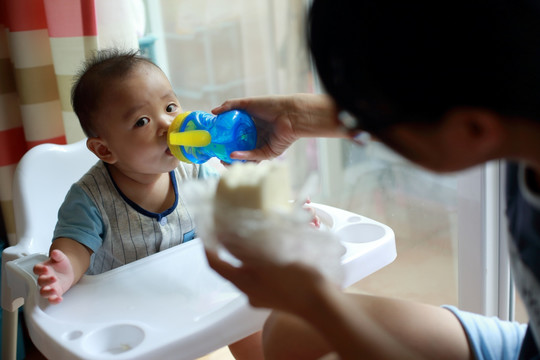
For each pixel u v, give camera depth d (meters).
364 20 0.44
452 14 0.42
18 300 0.97
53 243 0.93
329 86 0.48
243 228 0.53
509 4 0.42
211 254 0.59
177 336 0.68
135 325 0.71
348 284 0.81
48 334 0.70
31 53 1.22
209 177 1.13
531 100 0.43
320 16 0.47
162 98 1.00
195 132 0.88
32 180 1.05
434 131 0.45
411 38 0.43
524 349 0.62
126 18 1.26
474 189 1.09
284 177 0.58
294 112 0.90
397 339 0.64
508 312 1.17
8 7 1.18
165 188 1.06
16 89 1.29
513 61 0.42
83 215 0.96
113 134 0.99
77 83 1.03
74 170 1.11
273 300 0.55
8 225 1.32
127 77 0.98
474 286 1.15
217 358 1.22
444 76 0.43
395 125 0.46
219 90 2.00
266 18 1.84
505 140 0.46
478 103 0.43
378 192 1.76
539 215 0.52
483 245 1.11
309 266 0.54
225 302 0.77
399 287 1.42
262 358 0.94
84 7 1.15
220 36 1.93
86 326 0.71
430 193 1.63
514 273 0.60
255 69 1.92
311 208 0.96
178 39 1.92
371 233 0.92
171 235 1.05
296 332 0.68
